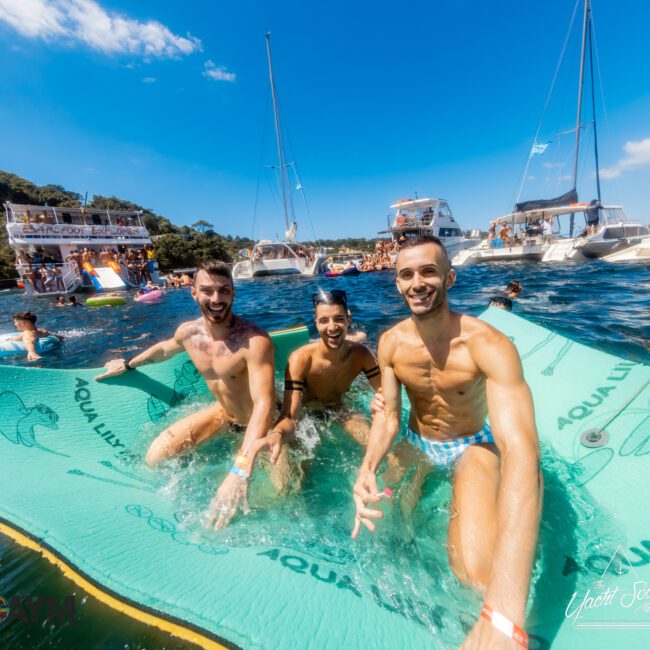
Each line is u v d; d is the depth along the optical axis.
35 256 27.28
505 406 1.62
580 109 29.16
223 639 1.16
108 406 3.20
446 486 2.21
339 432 3.05
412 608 1.45
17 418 2.70
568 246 23.83
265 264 29.64
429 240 1.89
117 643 1.26
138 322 10.19
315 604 1.36
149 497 2.25
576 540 1.82
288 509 2.18
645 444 2.27
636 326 6.11
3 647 1.28
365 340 6.14
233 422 2.95
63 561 1.51
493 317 4.38
